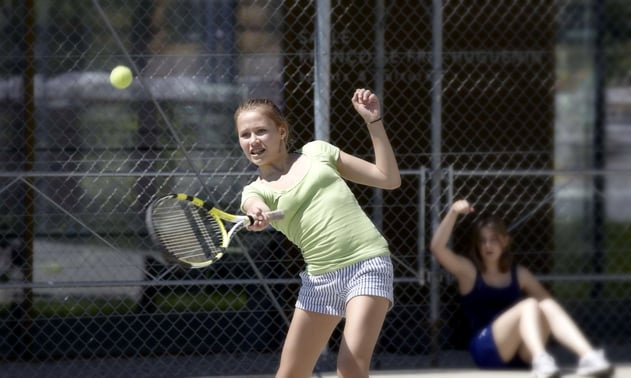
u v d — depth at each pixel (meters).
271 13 20.25
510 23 21.11
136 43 20.02
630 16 21.44
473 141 21.11
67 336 20.03
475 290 19.20
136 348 20.23
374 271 12.60
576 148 21.44
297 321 13.04
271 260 20.45
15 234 19.70
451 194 19.47
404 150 20.75
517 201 21.22
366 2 20.48
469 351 20.70
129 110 20.05
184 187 20.11
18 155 19.80
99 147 19.98
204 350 20.41
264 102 13.12
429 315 20.61
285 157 13.15
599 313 21.58
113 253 19.97
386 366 19.94
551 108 21.33
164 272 20.05
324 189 12.77
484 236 19.02
